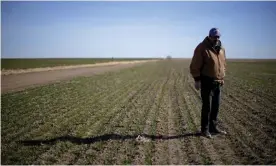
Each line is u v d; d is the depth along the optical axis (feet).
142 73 133.49
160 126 31.37
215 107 27.84
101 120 34.76
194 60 26.63
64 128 31.09
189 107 42.68
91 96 55.62
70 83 83.35
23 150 24.08
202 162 20.93
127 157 22.18
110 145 25.11
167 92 61.21
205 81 26.76
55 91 63.98
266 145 24.44
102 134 28.55
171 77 106.42
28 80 96.99
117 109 41.78
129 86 74.23
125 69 176.45
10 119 35.60
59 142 26.05
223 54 27.14
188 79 96.27
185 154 22.65
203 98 27.12
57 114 38.52
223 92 60.13
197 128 30.25
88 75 119.96
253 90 62.69
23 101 49.83
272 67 203.51
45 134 28.86
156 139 26.68
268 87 68.39
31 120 35.12
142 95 56.70
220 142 25.49
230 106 43.16
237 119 34.37
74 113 39.14
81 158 22.15
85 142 26.20
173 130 29.68
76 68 193.67
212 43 26.43
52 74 129.39
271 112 38.09
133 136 27.73
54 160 21.79
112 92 61.82
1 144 25.73
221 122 32.96
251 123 32.27
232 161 21.03
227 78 99.09
